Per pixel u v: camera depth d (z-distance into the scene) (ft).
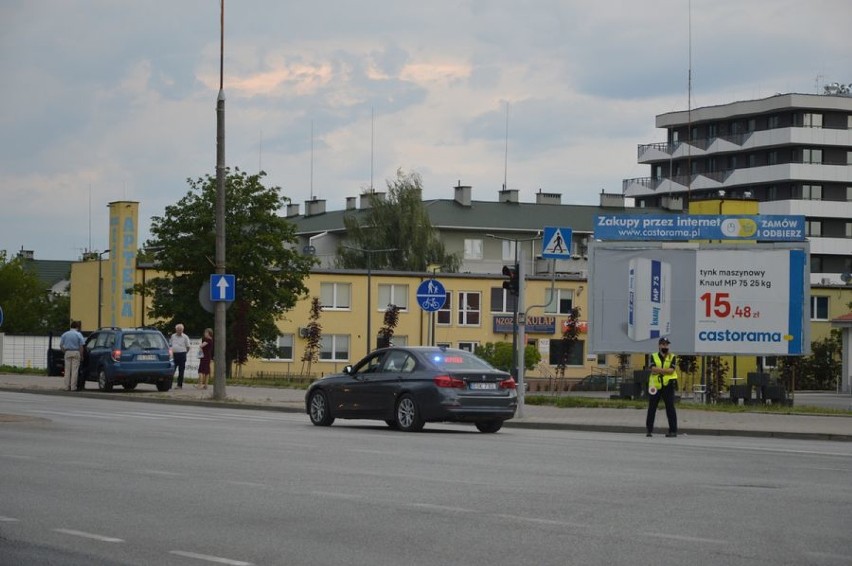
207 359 151.53
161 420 98.53
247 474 57.11
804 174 401.70
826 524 42.55
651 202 449.48
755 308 145.28
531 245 395.34
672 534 39.99
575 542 38.24
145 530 40.45
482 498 48.85
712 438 92.48
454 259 365.40
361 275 289.53
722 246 145.69
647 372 144.56
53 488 51.37
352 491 50.83
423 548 37.09
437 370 90.22
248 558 35.47
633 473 59.77
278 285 229.04
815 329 299.58
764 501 48.91
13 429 85.05
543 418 106.83
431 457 67.26
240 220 224.94
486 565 34.35
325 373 286.25
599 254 148.46
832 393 232.12
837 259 413.80
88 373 147.64
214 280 128.47
